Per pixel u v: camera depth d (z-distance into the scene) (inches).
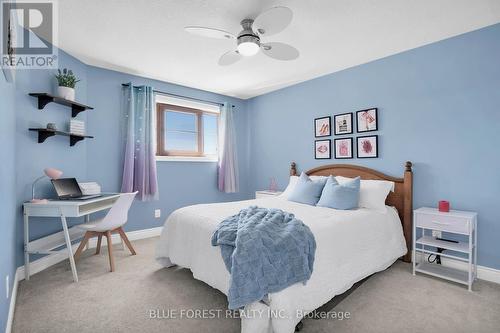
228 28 93.8
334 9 82.7
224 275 70.4
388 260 97.0
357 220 89.9
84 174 125.1
